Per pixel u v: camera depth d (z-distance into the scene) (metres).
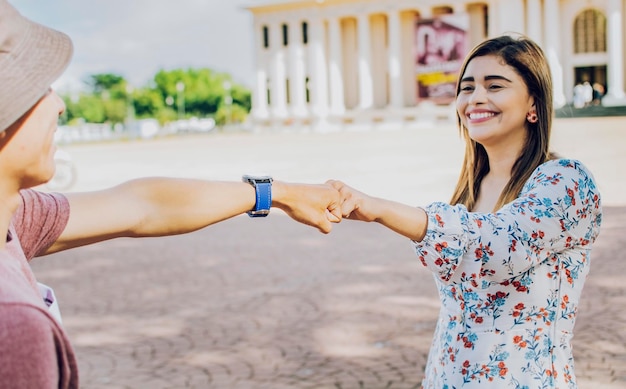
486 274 2.14
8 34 1.28
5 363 1.10
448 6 71.38
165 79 121.56
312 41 74.44
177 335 6.58
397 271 8.98
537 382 2.23
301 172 24.00
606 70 67.75
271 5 75.50
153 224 1.93
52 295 1.56
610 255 9.12
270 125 76.25
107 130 79.12
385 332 6.43
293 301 7.69
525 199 2.20
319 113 74.25
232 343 6.28
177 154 39.78
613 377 5.11
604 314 6.63
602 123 45.16
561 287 2.28
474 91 2.44
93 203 1.86
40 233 1.74
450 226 2.08
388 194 16.94
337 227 12.85
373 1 71.62
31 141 1.34
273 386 5.19
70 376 1.22
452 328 2.35
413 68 72.75
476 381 2.26
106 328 6.91
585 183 2.26
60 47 1.34
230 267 9.75
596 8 65.81
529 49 2.41
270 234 12.54
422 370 5.42
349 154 32.47
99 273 9.67
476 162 2.64
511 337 2.25
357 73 76.00
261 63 77.69
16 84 1.26
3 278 1.20
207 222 1.99
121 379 5.45
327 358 5.77
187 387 5.23
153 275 9.41
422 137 46.06
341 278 8.73
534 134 2.44
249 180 2.09
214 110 122.75
